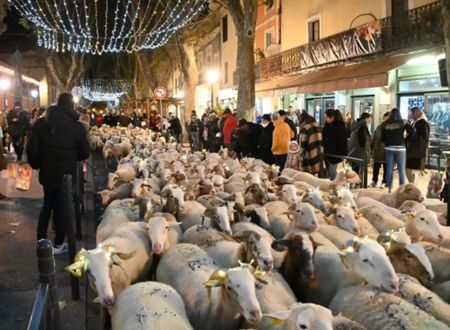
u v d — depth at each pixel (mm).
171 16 27641
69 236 6477
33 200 11875
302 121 12016
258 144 14812
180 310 4023
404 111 17219
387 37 16500
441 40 14219
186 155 13281
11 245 8227
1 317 5562
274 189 8750
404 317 3688
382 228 6383
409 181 12992
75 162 7668
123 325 3766
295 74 23766
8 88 31703
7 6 15266
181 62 30594
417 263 4559
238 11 18344
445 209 7590
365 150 12922
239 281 3865
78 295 6113
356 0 19953
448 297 4574
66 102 7582
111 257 4535
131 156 13703
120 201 7781
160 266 5125
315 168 11477
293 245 4820
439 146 15367
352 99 20062
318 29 23688
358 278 4395
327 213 6371
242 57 18469
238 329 4098
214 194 8453
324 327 3170
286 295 4434
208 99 42688
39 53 45406
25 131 20016
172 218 6285
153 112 32562
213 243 5570
